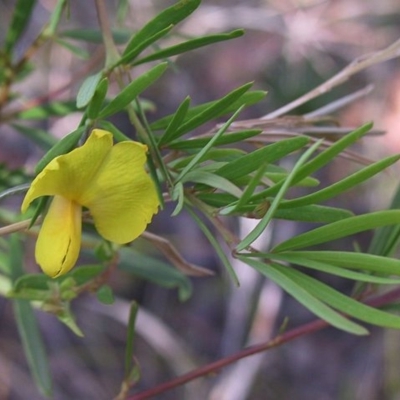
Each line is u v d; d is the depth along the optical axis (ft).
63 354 1.64
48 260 0.53
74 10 1.45
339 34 1.67
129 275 1.72
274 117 0.64
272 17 1.62
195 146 0.56
